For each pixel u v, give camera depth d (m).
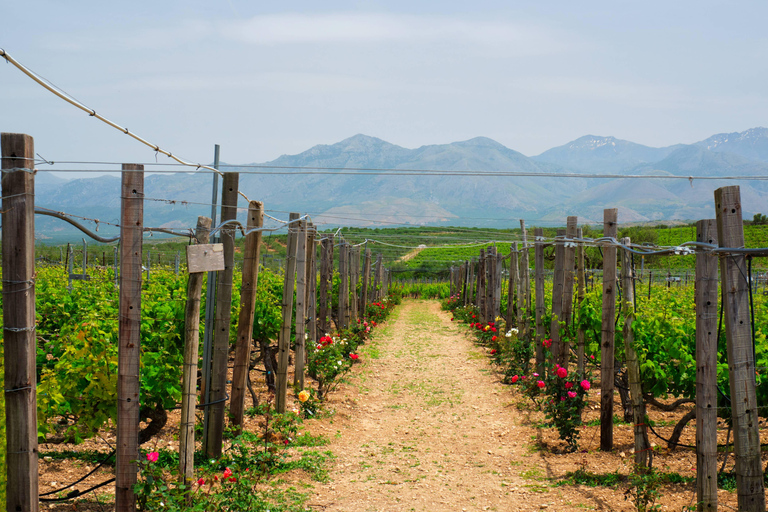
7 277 3.15
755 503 3.79
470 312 22.77
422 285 49.91
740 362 3.80
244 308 6.47
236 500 4.46
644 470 5.04
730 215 3.82
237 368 6.55
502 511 4.97
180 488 4.01
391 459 6.58
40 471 5.34
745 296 3.81
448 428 8.03
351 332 14.87
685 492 5.14
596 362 8.86
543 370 10.14
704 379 4.11
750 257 3.81
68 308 8.73
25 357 3.19
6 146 3.12
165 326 6.03
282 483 5.49
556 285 9.07
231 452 5.81
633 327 5.96
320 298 13.16
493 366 12.79
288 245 7.91
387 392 10.39
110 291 9.85
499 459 6.59
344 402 9.30
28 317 3.19
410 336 18.89
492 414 8.73
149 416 5.85
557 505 5.02
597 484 5.51
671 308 8.38
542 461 6.41
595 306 8.41
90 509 4.52
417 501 5.23
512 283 14.66
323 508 4.94
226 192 5.80
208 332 5.87
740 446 3.81
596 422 7.89
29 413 3.21
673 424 7.57
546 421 8.04
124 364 3.83
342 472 6.02
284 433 6.84
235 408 6.57
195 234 4.61
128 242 3.83
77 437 5.24
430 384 11.05
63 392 5.05
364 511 4.94
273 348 9.59
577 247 8.43
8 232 3.14
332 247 14.05
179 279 9.86
